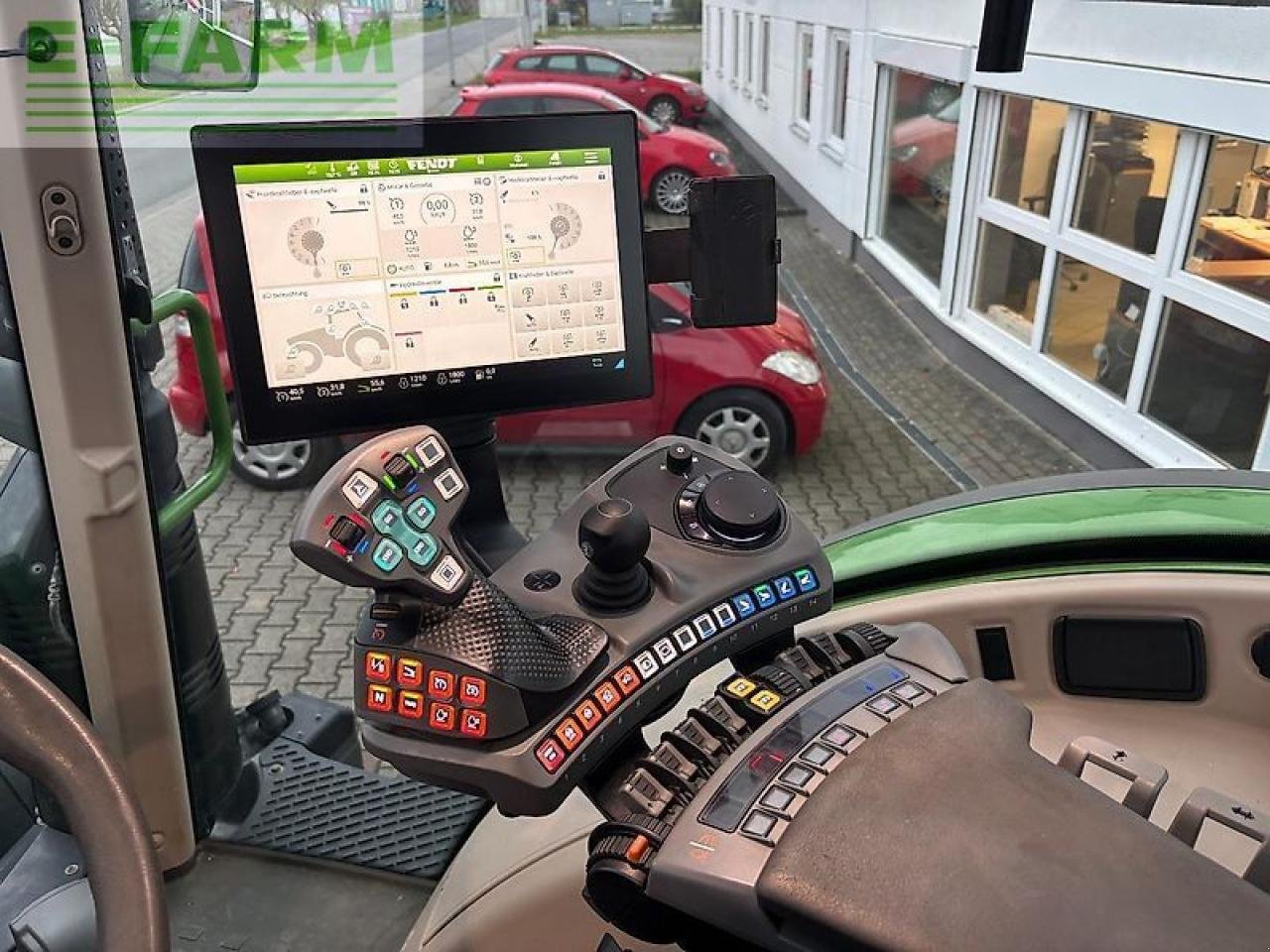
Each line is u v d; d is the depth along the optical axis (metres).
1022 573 1.51
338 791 1.74
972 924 0.71
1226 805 0.92
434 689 0.87
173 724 1.48
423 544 0.88
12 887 1.47
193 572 1.55
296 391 1.02
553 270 1.07
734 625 0.98
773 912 0.76
